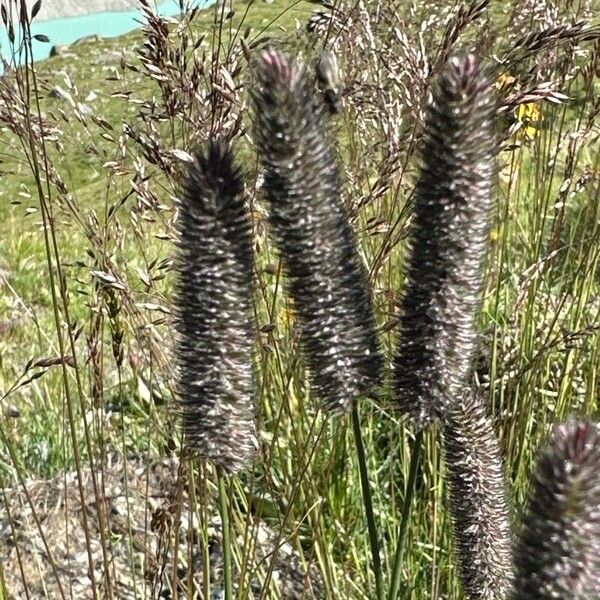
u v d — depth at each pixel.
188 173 0.14
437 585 0.19
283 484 0.21
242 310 0.14
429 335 0.14
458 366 0.14
